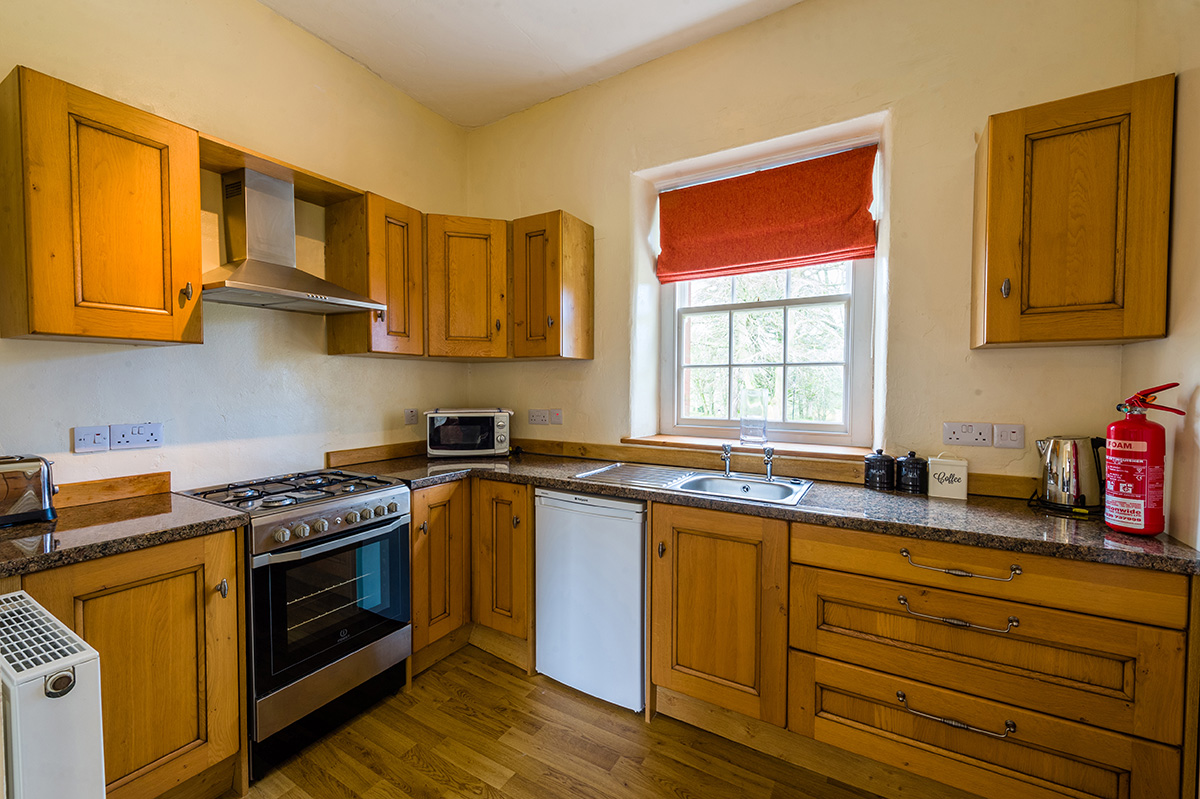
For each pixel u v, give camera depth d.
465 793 1.60
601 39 2.36
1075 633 1.28
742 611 1.74
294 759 1.74
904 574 1.48
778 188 2.38
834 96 2.09
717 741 1.85
